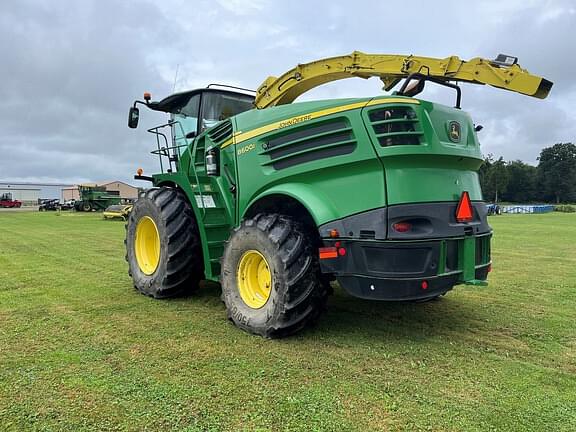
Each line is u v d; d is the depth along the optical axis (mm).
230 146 4453
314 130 3688
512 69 3629
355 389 2619
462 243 3496
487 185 75062
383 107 3324
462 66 3809
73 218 26156
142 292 5055
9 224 19594
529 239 12391
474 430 2184
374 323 4008
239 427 2186
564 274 6672
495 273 6754
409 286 3197
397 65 4105
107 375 2768
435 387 2666
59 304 4578
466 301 4914
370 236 3262
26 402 2412
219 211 4598
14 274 6344
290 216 3820
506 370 2943
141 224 5191
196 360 3045
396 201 3221
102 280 5906
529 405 2449
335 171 3506
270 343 3424
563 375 2873
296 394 2545
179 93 5410
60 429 2150
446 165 3496
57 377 2730
